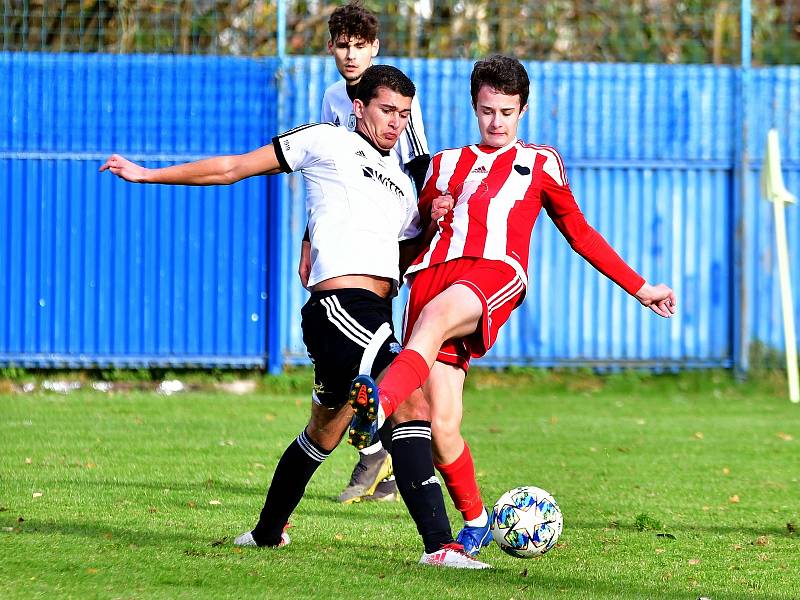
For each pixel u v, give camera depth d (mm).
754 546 21469
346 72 24594
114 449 32406
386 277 18781
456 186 20047
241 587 16797
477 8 55531
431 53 54531
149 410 41438
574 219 20312
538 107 49281
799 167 49875
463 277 19078
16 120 47875
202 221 48375
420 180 22141
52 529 21016
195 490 26078
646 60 58062
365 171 18938
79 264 48312
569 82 49344
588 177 49625
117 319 48469
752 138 49844
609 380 49469
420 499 18500
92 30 52344
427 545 18672
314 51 55375
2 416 39250
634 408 44250
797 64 61125
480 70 20062
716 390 48719
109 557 18562
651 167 49688
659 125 49656
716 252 50031
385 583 17141
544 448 34219
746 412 43406
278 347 48625
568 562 19766
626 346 50031
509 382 49375
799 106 49875
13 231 48188
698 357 50219
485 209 19641
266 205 48469
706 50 58344
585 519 24094
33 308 48344
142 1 52062
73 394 46000
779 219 44188
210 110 48125
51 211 48188
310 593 16484
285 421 39219
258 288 48594
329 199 18812
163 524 21859
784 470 31031
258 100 48219
